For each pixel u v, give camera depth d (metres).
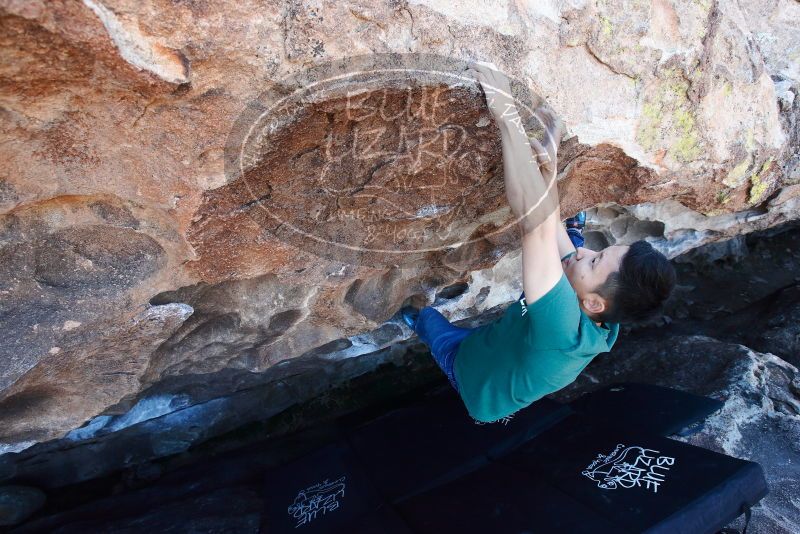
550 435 2.27
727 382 2.54
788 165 1.99
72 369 1.45
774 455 2.24
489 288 2.31
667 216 2.42
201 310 1.59
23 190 1.00
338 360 2.47
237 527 2.05
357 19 0.93
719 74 1.51
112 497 2.30
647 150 1.49
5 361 1.21
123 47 0.80
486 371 1.43
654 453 1.96
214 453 2.65
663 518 1.64
